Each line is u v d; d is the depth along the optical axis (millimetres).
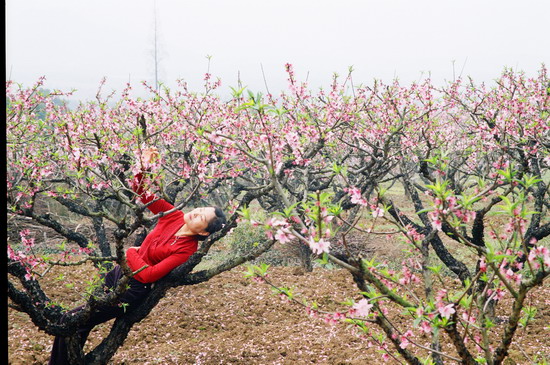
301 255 9695
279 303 7863
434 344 3754
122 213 9734
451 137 8141
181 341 6449
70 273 8680
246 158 5812
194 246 4801
